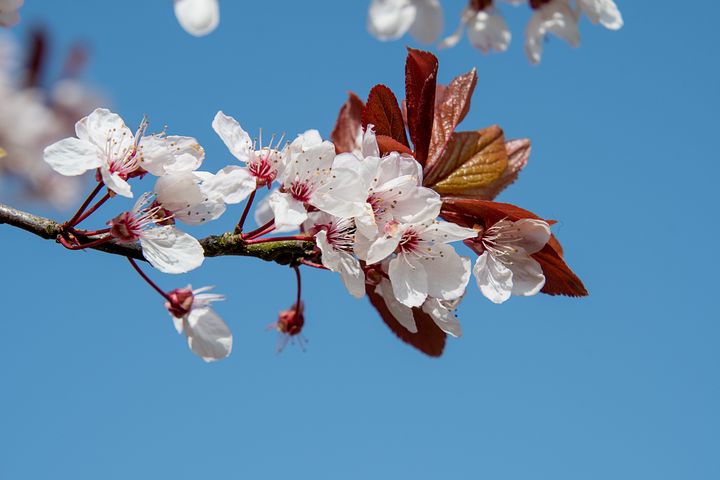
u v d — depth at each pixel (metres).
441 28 0.48
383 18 0.48
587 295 0.53
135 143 0.51
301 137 0.52
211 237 0.51
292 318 0.56
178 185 0.51
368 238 0.51
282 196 0.51
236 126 0.52
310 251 0.52
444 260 0.52
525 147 0.55
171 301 0.52
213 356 0.52
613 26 0.51
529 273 0.52
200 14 0.48
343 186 0.51
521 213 0.52
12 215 0.51
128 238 0.51
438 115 0.54
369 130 0.52
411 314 0.53
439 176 0.54
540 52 0.51
